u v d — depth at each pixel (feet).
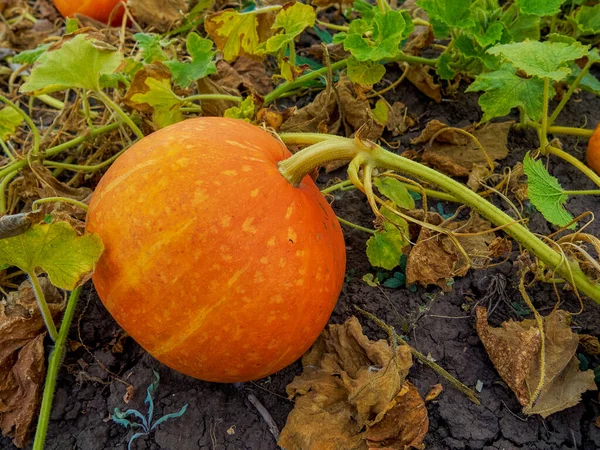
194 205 1.37
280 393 1.82
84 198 2.26
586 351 1.92
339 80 2.46
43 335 1.82
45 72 1.83
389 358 1.68
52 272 1.49
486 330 1.85
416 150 2.46
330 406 1.69
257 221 1.38
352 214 2.26
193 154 1.42
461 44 2.36
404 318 1.98
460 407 1.80
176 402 1.80
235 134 1.52
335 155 1.51
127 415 1.78
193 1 2.91
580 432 1.77
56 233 1.42
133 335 1.53
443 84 2.70
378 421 1.60
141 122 2.44
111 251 1.44
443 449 1.73
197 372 1.56
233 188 1.39
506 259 1.98
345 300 2.02
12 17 3.22
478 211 1.62
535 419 1.78
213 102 2.22
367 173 1.50
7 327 1.76
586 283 1.68
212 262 1.36
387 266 2.00
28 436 1.75
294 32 2.01
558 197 1.76
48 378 1.74
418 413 1.61
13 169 2.20
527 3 2.29
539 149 2.29
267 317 1.42
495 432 1.75
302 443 1.62
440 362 1.90
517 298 2.06
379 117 2.33
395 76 2.72
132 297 1.43
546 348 1.78
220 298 1.38
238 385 1.83
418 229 2.12
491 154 2.39
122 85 2.38
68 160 2.50
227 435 1.74
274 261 1.39
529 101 2.16
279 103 2.64
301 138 1.80
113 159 2.39
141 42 2.28
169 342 1.47
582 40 2.81
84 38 1.88
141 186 1.41
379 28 2.05
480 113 2.59
